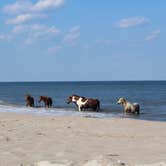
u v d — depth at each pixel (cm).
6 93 9500
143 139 1361
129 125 1897
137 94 8775
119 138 1373
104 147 1143
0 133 1416
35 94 8712
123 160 939
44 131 1516
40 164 907
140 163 905
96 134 1495
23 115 2438
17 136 1343
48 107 3744
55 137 1339
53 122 1939
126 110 3184
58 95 8056
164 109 3853
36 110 3316
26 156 994
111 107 3909
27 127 1656
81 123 1923
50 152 1044
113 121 2073
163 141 1302
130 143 1240
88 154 1014
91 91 11525
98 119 2183
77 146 1151
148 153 1045
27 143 1195
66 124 1858
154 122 2062
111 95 8194
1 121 1912
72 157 973
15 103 4725
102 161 910
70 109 3491
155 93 9462
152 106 4388
